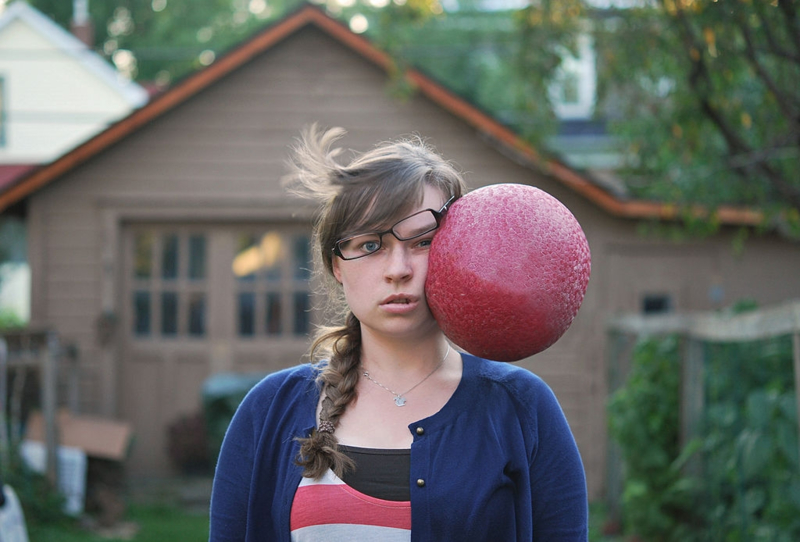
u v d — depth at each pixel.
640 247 8.05
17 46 16.31
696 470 4.36
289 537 1.45
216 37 21.83
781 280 8.10
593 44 4.95
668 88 4.75
